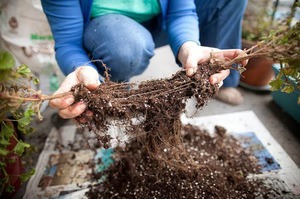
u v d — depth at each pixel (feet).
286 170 2.06
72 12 1.85
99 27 1.94
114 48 1.90
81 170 2.11
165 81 1.54
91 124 1.47
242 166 2.08
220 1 2.40
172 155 1.94
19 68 1.22
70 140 2.39
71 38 1.91
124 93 1.47
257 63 2.73
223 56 1.62
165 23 2.27
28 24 2.48
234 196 1.86
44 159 2.20
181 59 1.88
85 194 1.91
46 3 1.80
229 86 2.84
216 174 1.97
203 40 2.84
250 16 3.26
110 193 1.91
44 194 1.92
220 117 2.59
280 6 3.51
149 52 2.10
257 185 1.94
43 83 2.75
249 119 2.56
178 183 1.91
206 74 1.52
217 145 2.26
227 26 2.59
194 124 2.50
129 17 2.15
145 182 1.94
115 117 1.46
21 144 1.31
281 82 1.38
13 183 1.86
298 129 2.52
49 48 2.63
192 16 2.13
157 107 1.48
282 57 1.35
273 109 2.78
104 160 2.18
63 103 1.33
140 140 1.82
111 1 2.02
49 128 2.55
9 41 2.51
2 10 2.41
